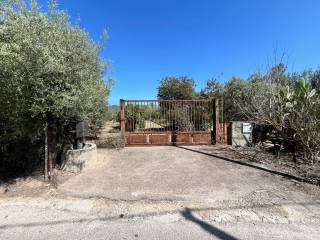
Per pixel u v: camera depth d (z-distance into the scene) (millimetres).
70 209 4023
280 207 3842
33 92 4988
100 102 7242
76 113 5809
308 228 3258
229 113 12727
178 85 17312
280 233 3145
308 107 6199
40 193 4801
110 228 3367
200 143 8984
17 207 4164
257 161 6508
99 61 6961
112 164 6465
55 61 4832
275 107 7008
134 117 9109
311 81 13586
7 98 5172
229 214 3682
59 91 5250
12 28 4668
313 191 4438
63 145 6840
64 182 5293
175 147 8508
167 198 4293
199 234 3154
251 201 4078
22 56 4508
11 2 4953
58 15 5508
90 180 5309
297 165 6098
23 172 6309
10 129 6031
